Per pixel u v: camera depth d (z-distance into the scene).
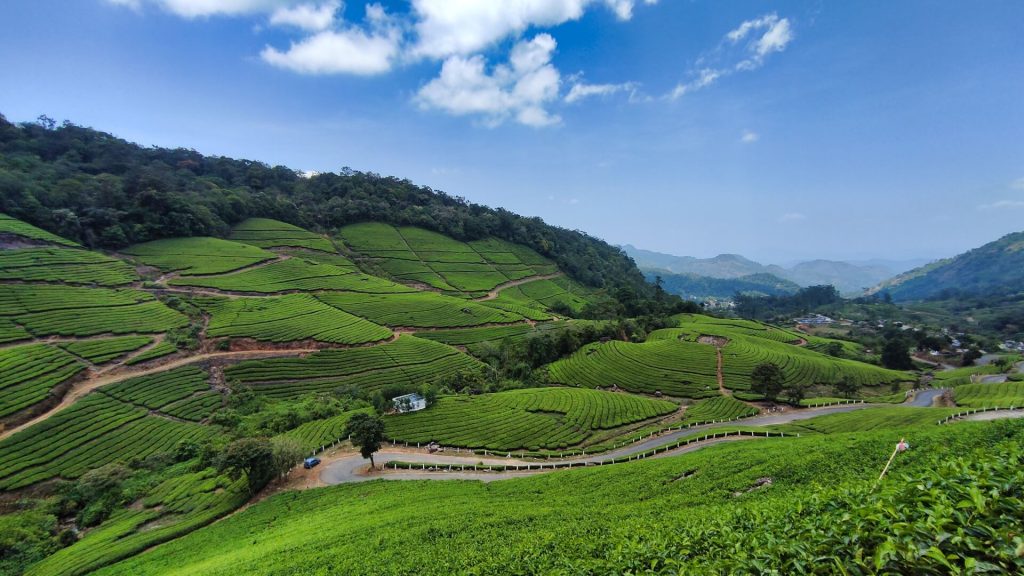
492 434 66.06
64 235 106.38
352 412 71.75
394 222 191.00
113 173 152.25
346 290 125.00
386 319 113.81
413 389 83.44
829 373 99.44
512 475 54.09
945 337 164.62
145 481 54.66
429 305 124.75
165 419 67.56
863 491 12.59
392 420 69.69
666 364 99.50
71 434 59.44
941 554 6.78
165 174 160.50
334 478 55.31
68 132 172.12
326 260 146.50
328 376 85.50
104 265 100.25
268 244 143.25
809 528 10.16
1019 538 6.61
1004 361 117.88
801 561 8.86
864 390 95.62
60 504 49.59
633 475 38.81
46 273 88.62
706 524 16.11
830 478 26.78
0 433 56.97
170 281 104.81
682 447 57.47
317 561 26.95
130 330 82.12
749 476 30.39
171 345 81.56
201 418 69.88
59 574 37.81
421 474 55.16
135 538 43.31
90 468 56.09
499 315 128.25
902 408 68.44
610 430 69.94
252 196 164.75
